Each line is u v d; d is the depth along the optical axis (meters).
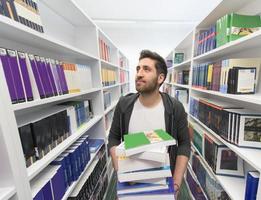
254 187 0.86
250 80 1.06
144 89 1.07
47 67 0.97
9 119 0.62
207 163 1.48
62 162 1.02
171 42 5.20
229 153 1.27
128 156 0.73
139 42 5.23
